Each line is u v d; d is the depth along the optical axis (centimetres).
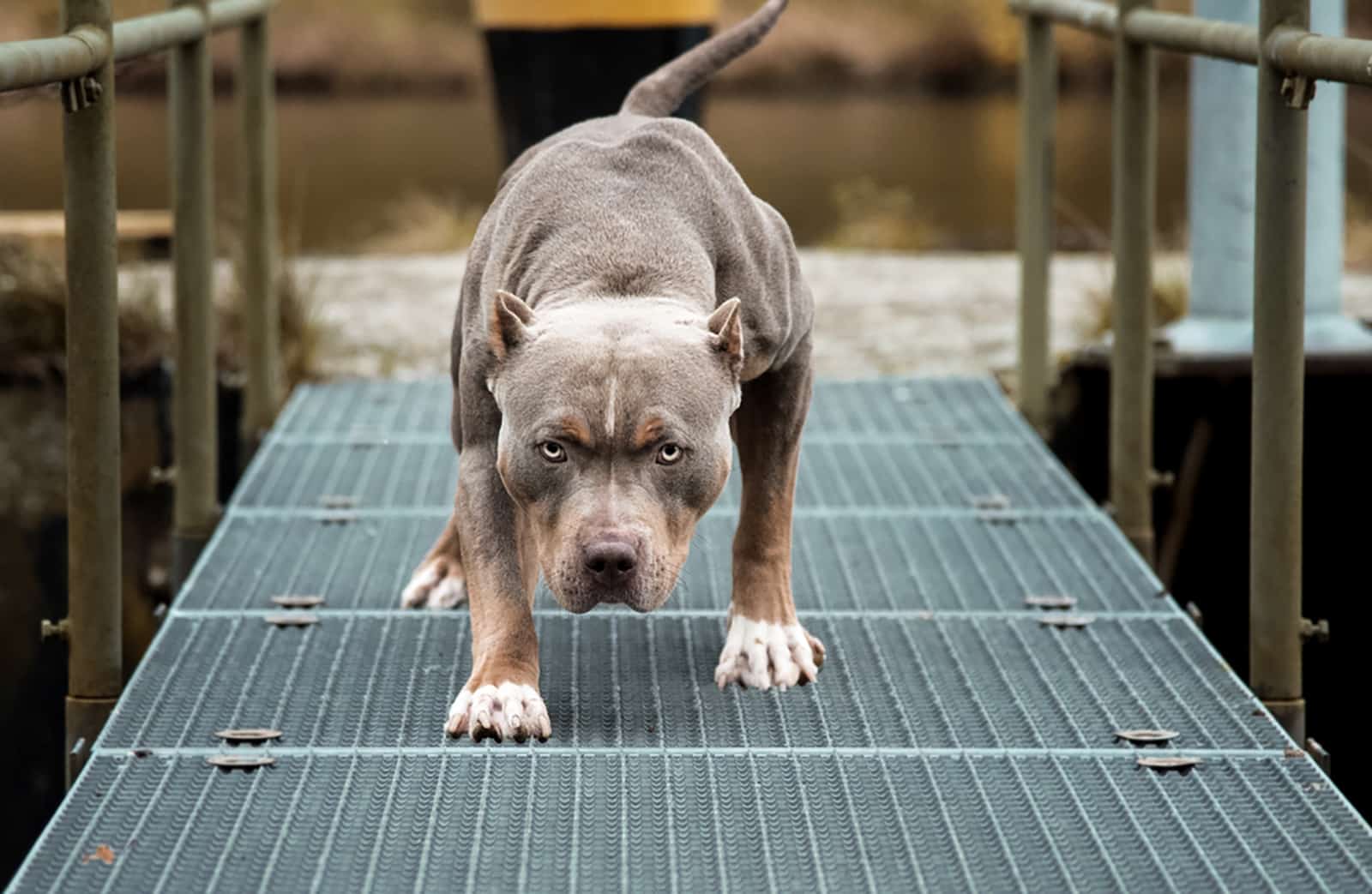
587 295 357
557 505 331
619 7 682
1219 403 590
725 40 451
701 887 300
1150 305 509
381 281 973
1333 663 562
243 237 612
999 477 549
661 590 326
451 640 414
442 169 1605
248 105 604
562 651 404
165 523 658
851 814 327
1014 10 623
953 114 2045
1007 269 1012
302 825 321
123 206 1300
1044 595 448
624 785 337
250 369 616
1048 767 349
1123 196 507
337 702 378
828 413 621
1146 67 501
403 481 545
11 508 676
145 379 688
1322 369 575
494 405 363
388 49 2383
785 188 1462
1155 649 414
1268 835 321
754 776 342
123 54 414
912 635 421
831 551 481
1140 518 517
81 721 399
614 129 399
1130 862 309
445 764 345
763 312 376
